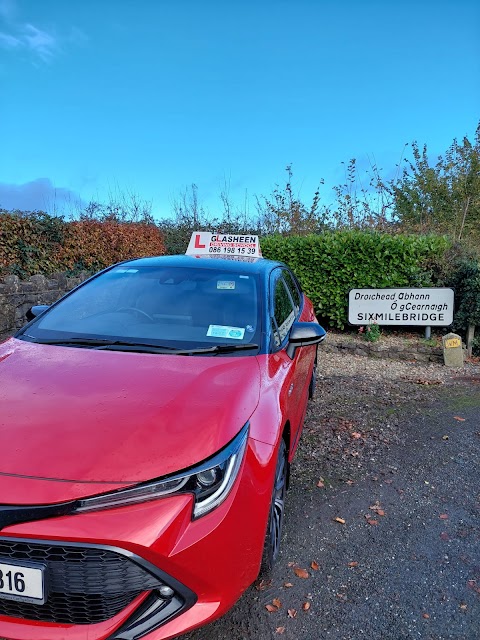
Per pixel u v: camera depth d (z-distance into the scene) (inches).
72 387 91.6
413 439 184.1
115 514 70.9
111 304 133.3
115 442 76.7
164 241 497.4
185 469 75.5
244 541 81.1
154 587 72.9
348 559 113.7
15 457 74.3
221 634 91.3
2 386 93.3
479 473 158.7
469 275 304.8
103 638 72.0
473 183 544.7
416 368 285.6
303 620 95.0
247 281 142.8
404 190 578.2
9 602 74.0
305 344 130.6
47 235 282.8
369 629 93.3
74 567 70.6
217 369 102.0
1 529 69.3
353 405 219.9
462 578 108.3
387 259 326.6
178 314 127.5
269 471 88.0
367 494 143.3
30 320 141.8
